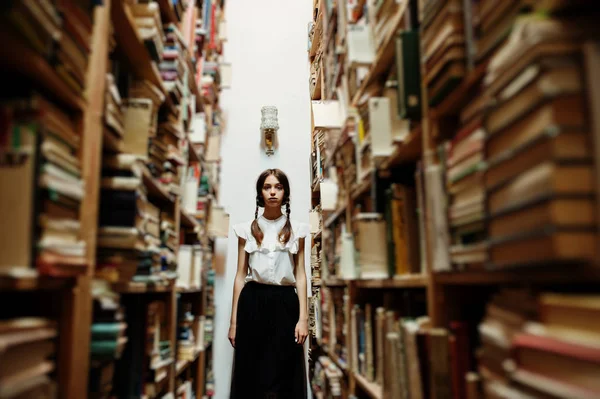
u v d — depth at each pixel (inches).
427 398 41.5
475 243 35.4
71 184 36.5
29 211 30.9
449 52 37.4
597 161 22.6
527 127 25.8
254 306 100.6
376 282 64.1
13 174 31.0
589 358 20.9
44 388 32.9
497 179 29.2
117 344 45.2
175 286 80.0
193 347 101.6
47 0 32.9
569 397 21.3
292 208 160.2
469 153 34.8
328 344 110.8
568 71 23.5
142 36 56.8
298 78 170.2
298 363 100.4
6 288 28.5
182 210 88.3
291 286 103.7
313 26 149.3
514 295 29.7
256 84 168.7
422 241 49.8
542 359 24.0
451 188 38.1
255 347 99.1
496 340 29.7
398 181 64.6
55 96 37.9
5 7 26.8
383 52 58.1
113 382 56.9
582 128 23.2
